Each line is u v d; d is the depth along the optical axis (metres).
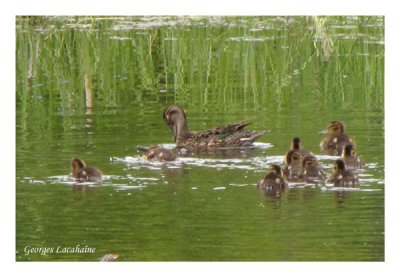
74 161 16.48
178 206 15.01
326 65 25.86
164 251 13.62
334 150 18.58
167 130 20.12
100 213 14.82
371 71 24.89
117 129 19.97
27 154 17.92
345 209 14.81
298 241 13.77
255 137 19.23
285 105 22.03
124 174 16.78
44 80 24.56
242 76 24.97
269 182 15.78
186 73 25.30
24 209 15.03
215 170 17.09
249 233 14.05
